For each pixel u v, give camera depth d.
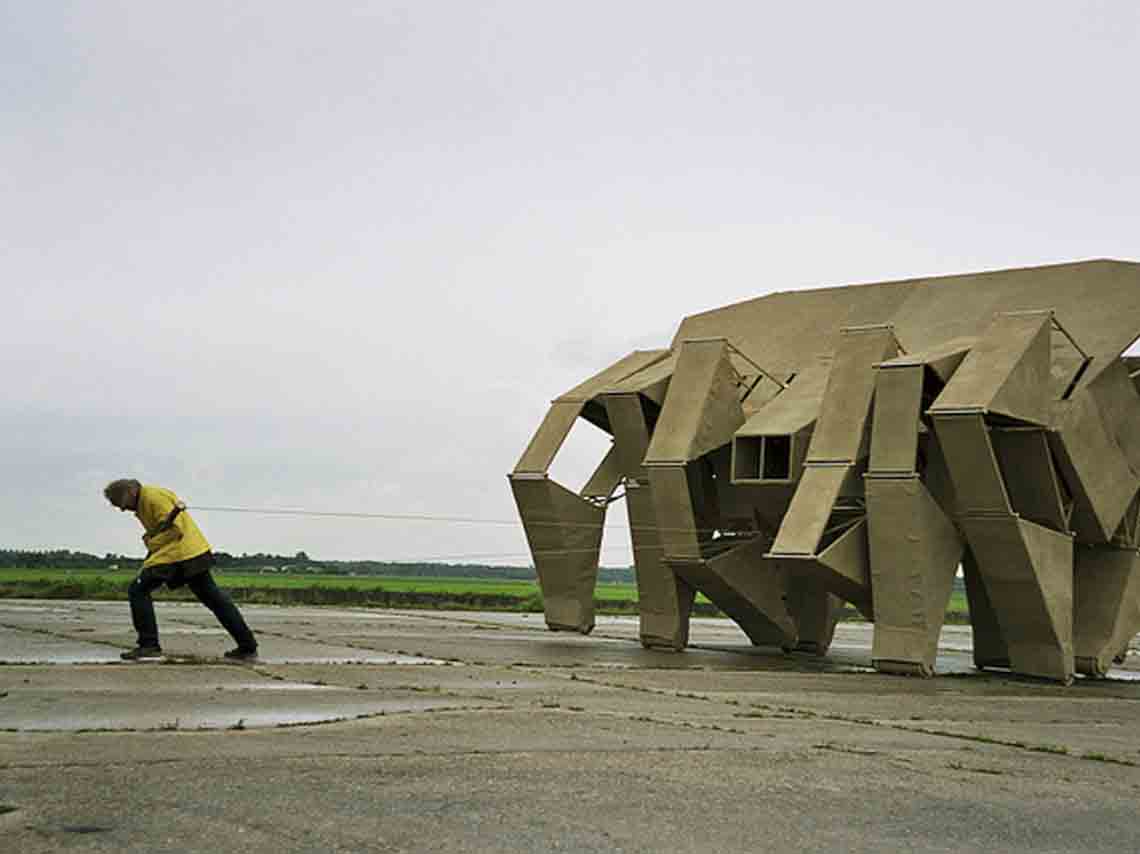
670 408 38.75
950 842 9.05
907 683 28.86
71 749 10.87
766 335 44.72
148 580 22.09
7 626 31.66
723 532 41.53
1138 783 12.93
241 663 21.97
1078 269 40.31
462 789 9.78
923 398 35.62
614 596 109.69
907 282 43.84
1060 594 33.84
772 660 36.03
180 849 7.39
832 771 12.14
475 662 26.23
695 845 8.33
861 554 34.50
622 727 14.95
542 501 41.97
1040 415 33.50
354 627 39.09
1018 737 17.20
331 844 7.70
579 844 8.13
